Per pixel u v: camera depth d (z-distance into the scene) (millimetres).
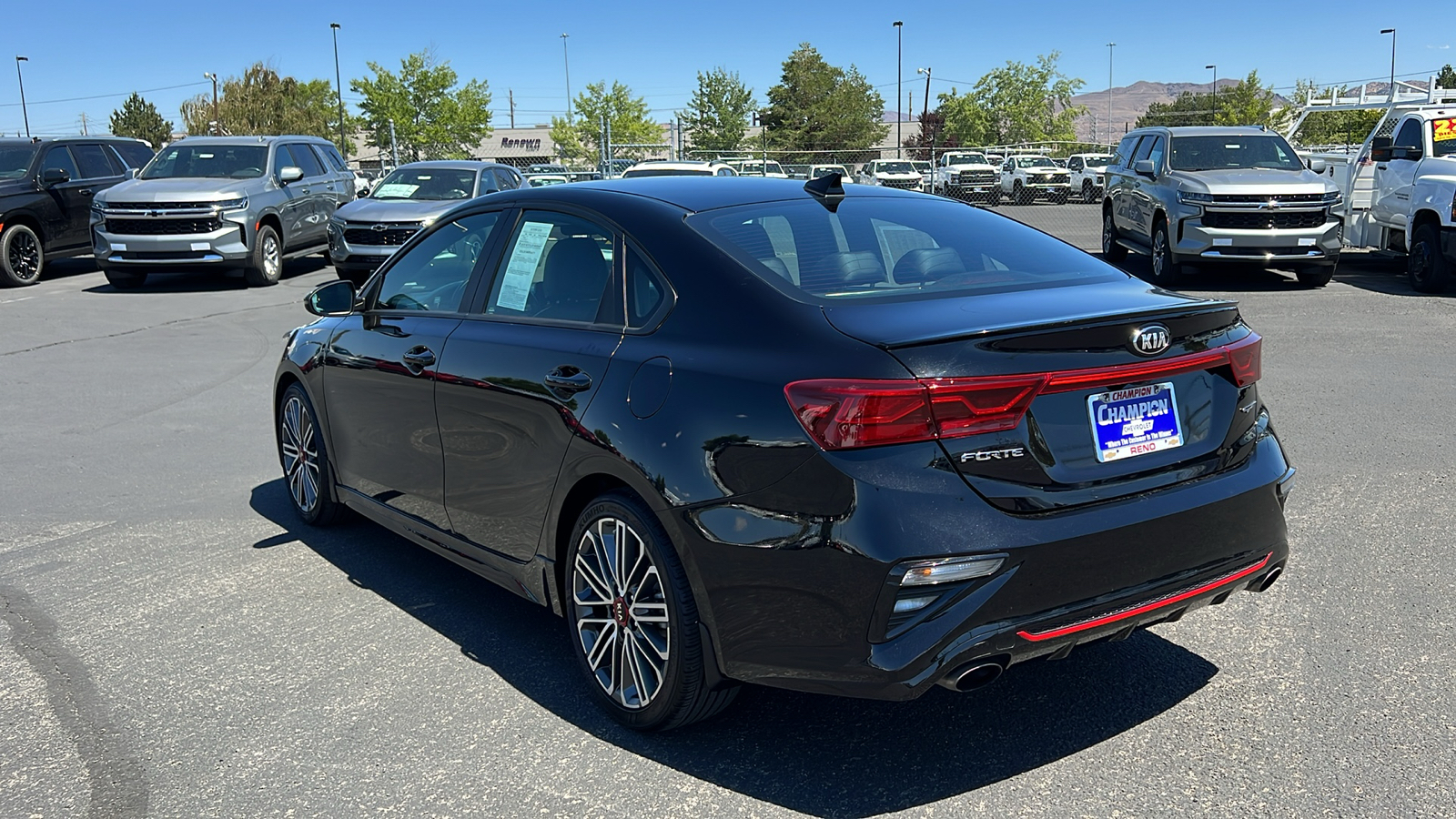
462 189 15984
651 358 3229
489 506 3875
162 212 15406
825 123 76312
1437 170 12797
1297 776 2996
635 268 3471
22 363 10125
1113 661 3758
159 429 7508
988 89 65875
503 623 4223
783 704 3521
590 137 61594
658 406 3133
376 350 4473
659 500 3070
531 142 78750
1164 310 2973
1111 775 3035
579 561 3469
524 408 3596
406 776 3113
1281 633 3926
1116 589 2887
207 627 4195
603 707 3457
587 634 3510
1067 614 2812
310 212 17922
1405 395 7629
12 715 3514
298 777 3115
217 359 10219
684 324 3223
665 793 3010
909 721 3385
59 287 16484
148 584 4648
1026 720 3367
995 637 2727
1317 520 5113
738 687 3207
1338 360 8945
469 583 4660
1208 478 3090
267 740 3332
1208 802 2893
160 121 86750
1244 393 3271
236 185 15984
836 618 2768
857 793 2990
